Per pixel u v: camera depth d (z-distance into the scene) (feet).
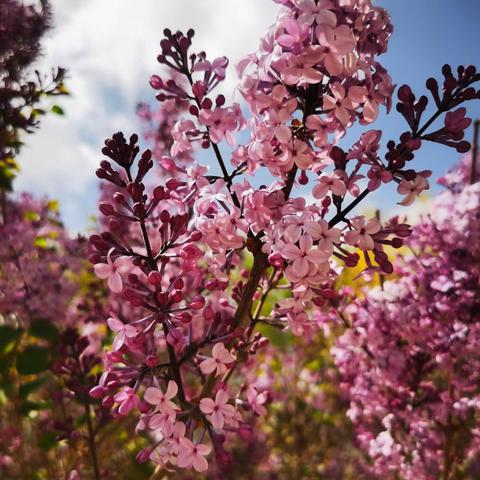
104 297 1.62
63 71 1.57
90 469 1.42
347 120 0.73
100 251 0.75
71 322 1.63
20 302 1.56
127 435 1.55
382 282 1.36
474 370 1.29
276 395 2.14
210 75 0.84
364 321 1.31
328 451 2.01
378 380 1.34
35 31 1.55
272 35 0.74
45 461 1.54
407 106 0.76
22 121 1.54
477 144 1.34
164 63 0.85
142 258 0.75
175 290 0.72
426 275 1.27
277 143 0.77
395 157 0.75
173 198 0.84
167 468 0.80
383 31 0.77
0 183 1.64
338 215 0.77
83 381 1.20
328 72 0.72
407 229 0.77
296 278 0.73
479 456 1.37
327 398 2.13
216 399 0.76
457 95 0.75
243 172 0.82
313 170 0.80
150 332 0.74
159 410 0.74
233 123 0.80
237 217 0.76
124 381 0.74
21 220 1.74
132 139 0.75
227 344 0.84
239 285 0.95
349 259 0.76
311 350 2.25
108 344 1.61
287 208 0.75
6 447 1.52
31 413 1.54
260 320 0.89
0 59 1.53
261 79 0.74
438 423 1.35
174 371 0.78
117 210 0.78
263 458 1.68
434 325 1.25
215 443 0.75
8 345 1.43
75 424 1.40
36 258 1.65
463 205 1.24
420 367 1.28
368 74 0.73
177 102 0.85
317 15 0.69
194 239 0.74
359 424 1.49
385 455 1.36
